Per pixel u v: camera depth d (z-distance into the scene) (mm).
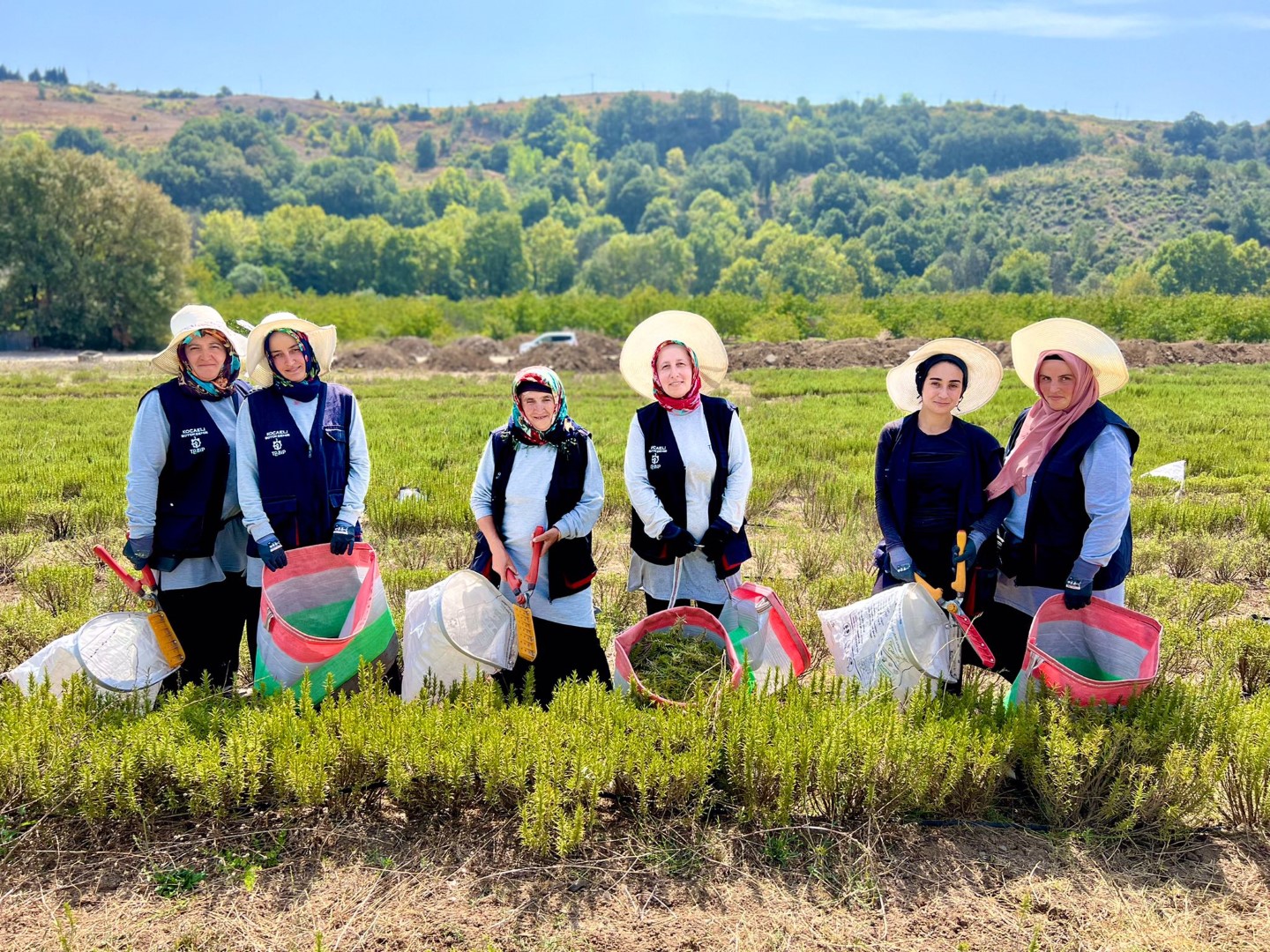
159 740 4031
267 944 3412
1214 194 164500
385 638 4934
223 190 191250
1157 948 3453
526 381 4781
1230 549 8438
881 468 5000
